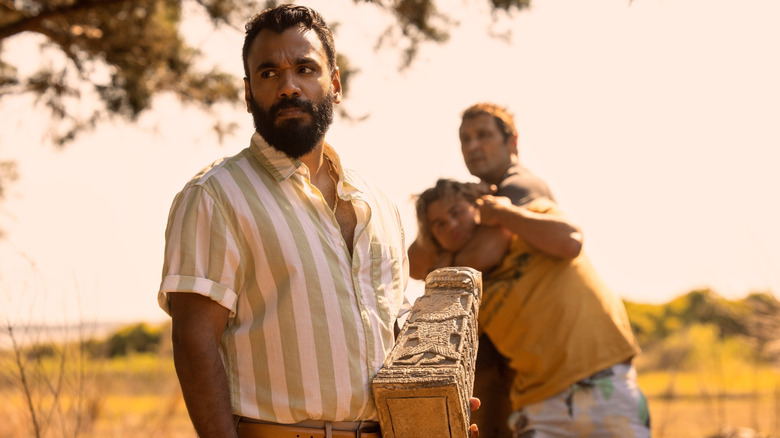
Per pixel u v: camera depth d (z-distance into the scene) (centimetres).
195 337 219
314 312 225
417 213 405
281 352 224
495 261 395
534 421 380
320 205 236
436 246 405
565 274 385
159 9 731
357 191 249
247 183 230
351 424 230
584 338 378
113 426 643
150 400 749
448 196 396
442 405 223
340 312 228
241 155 239
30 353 443
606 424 373
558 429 377
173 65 739
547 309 382
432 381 221
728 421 1001
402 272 263
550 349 380
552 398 379
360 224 244
